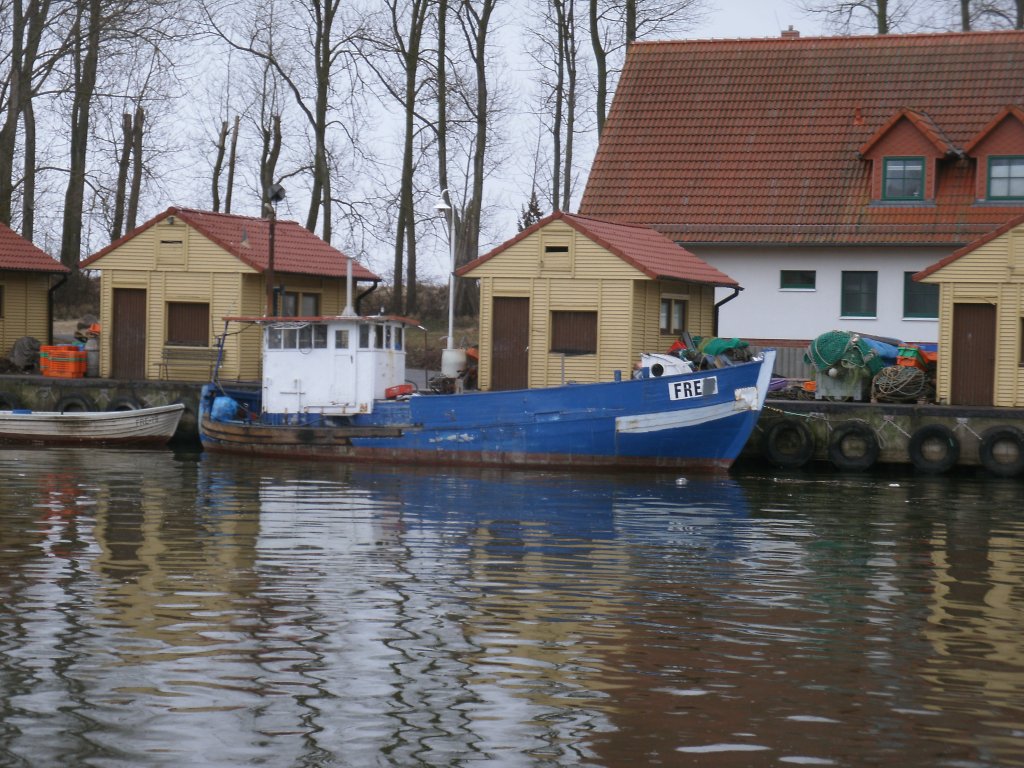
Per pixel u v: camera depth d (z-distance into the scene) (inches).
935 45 2033.7
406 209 2576.3
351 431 1429.6
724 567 832.9
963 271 1503.4
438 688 561.9
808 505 1133.1
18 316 2001.7
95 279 3063.5
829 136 1972.2
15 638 624.7
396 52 2460.6
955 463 1400.1
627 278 1563.7
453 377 1560.0
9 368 1918.1
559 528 977.5
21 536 901.2
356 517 1016.9
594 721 525.7
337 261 1900.8
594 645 631.8
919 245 1817.2
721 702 550.0
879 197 1879.9
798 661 610.2
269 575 778.2
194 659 596.7
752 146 1989.4
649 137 2036.2
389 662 597.0
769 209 1907.0
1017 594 761.6
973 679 585.0
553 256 1596.9
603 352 1573.6
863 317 1863.9
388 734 509.4
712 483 1290.6
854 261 1862.7
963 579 805.2
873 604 730.8
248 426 1471.5
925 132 1844.2
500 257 1616.6
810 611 711.1
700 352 1534.2
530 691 559.8
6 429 1617.9
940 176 1877.5
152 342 1771.7
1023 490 1261.1
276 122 2810.0
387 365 1471.5
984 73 1983.3
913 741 507.8
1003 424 1390.3
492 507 1085.8
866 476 1381.6
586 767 481.4
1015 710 543.5
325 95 2472.9
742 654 620.4
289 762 482.3
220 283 1748.3
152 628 647.8
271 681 567.8
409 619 674.2
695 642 641.0
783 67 2074.3
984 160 1838.1
